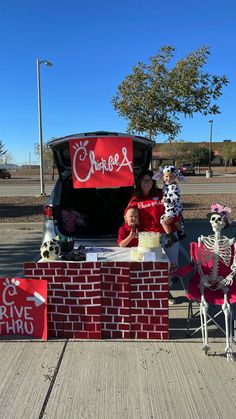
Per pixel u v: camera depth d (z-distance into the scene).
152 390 3.28
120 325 4.12
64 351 3.89
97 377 3.46
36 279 4.11
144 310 4.09
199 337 4.19
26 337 4.16
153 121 11.95
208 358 3.77
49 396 3.21
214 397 3.19
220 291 4.02
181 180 4.98
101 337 4.12
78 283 4.08
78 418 2.94
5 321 4.18
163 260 4.13
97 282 4.07
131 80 11.94
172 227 4.85
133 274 4.05
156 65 11.72
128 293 4.07
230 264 3.94
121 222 6.30
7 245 8.77
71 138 4.91
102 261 4.09
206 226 10.63
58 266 4.09
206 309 3.84
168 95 11.69
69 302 4.11
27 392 3.26
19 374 3.51
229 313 3.85
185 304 5.15
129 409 3.04
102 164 4.81
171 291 5.62
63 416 2.97
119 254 4.49
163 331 4.11
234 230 9.88
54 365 3.65
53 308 4.14
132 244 4.87
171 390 3.28
